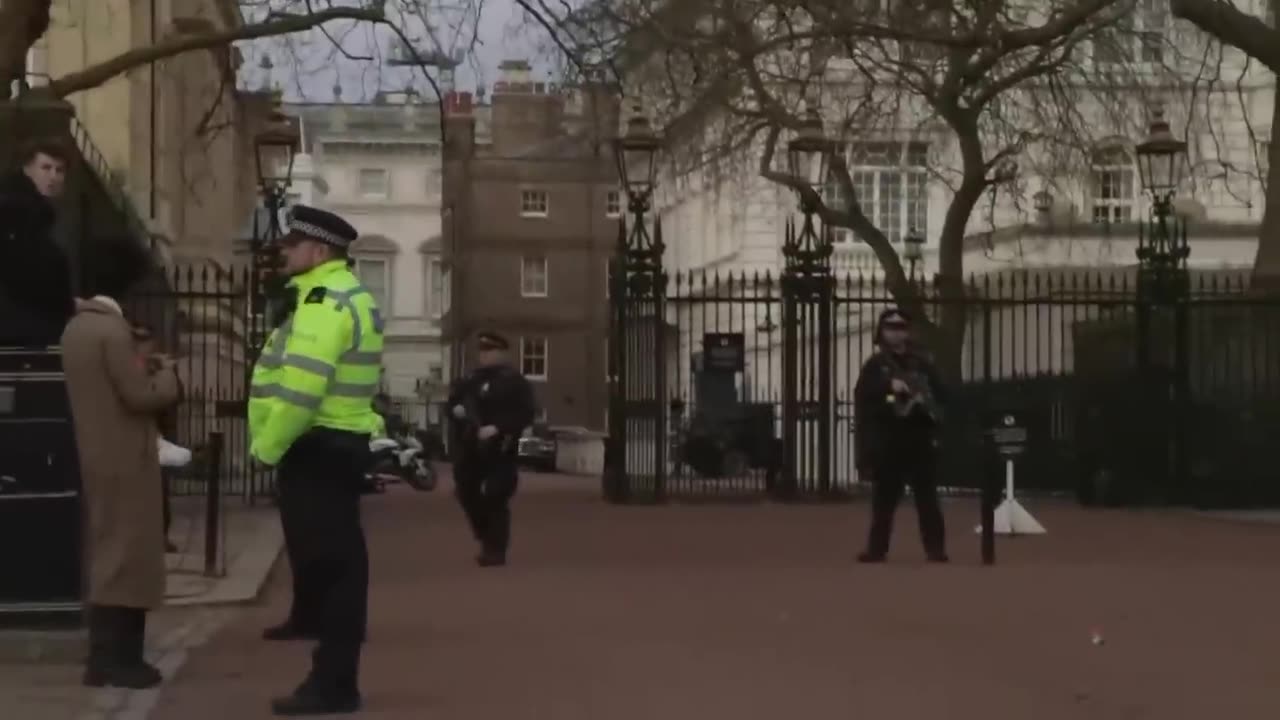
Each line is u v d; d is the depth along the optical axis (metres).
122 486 7.94
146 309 21.45
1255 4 32.19
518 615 10.84
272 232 21.88
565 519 20.08
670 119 27.20
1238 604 11.28
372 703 7.72
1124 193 36.66
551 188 69.31
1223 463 22.44
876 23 20.28
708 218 48.88
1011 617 10.62
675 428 29.92
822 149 24.84
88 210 14.58
